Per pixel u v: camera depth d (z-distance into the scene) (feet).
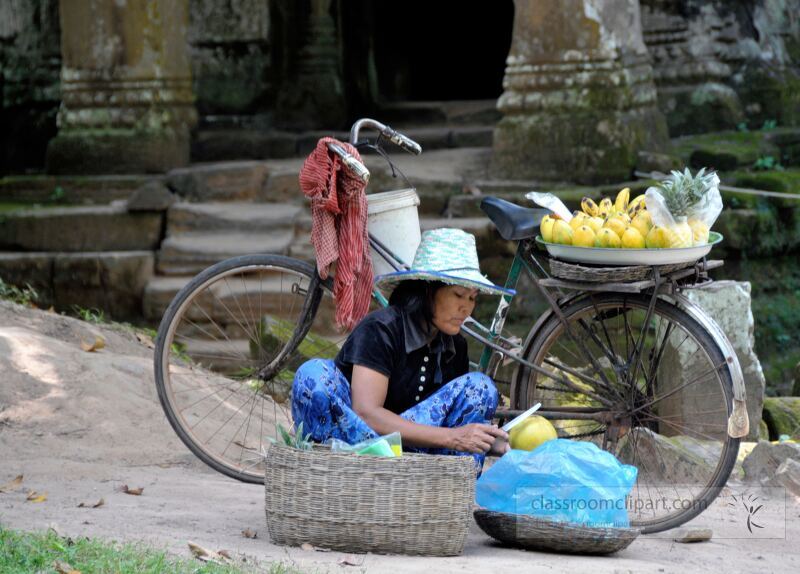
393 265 23.59
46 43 69.72
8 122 70.64
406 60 92.68
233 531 20.43
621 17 52.44
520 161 52.85
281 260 24.82
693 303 22.11
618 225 21.61
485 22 99.40
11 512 20.29
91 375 29.32
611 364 22.98
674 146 56.75
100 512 20.89
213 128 67.97
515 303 49.26
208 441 27.30
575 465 20.04
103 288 52.19
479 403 21.01
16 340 30.01
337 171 22.57
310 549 18.98
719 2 61.46
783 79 61.87
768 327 51.19
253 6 66.69
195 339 48.73
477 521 20.84
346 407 20.40
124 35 57.52
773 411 33.96
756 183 52.24
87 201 57.06
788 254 52.44
